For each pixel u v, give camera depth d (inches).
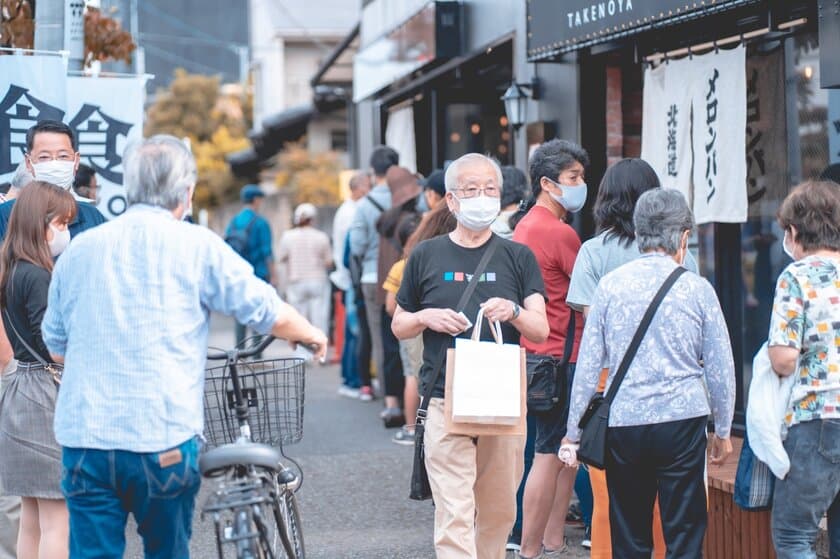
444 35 724.0
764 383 287.0
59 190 323.3
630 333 289.7
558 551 398.9
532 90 631.2
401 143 940.6
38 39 522.9
